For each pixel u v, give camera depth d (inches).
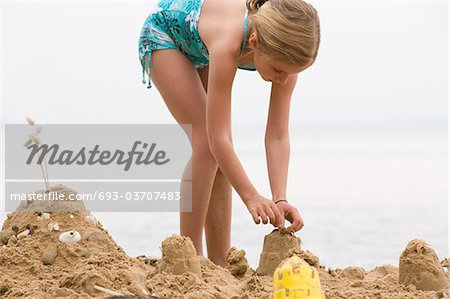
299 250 303.3
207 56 323.0
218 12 308.7
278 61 282.8
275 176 320.2
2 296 250.2
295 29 278.2
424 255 280.4
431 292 271.7
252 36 288.2
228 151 299.3
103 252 286.2
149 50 329.4
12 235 295.4
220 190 340.5
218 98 298.0
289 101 326.6
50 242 286.5
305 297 200.5
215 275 281.6
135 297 213.0
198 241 328.2
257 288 267.1
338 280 293.9
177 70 324.8
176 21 322.3
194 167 323.9
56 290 242.7
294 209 308.8
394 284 284.2
